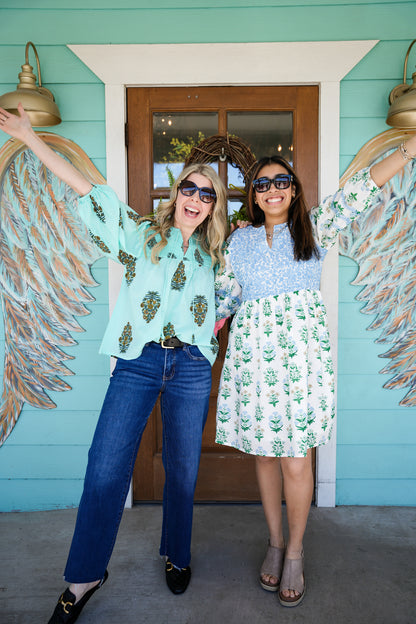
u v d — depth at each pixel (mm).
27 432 2432
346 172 2352
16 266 2361
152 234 1719
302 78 2301
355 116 2330
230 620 1642
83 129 2344
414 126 2141
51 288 2377
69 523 2301
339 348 2412
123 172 2348
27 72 2107
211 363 1819
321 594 1765
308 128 2365
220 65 2297
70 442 2436
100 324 2396
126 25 2295
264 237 1773
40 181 2322
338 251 2348
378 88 2314
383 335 2395
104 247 1709
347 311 2393
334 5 2279
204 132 2404
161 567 1938
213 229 1780
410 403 2414
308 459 1745
